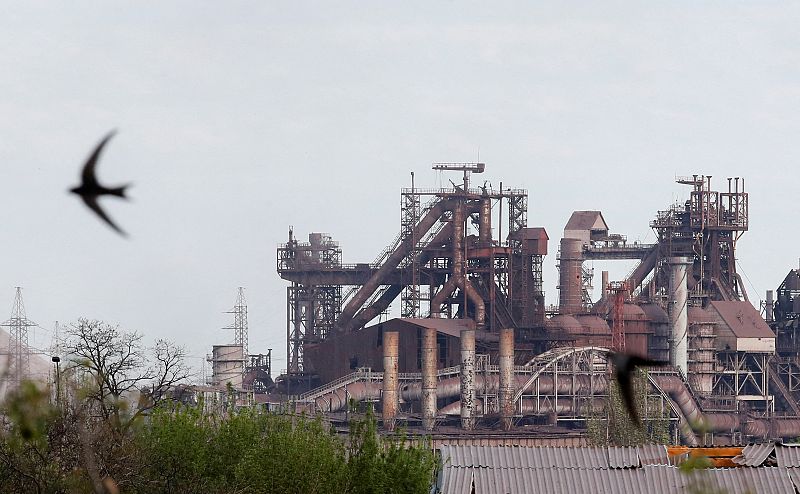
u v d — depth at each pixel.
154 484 132.88
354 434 152.38
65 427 96.81
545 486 151.12
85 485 90.81
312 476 143.00
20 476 99.00
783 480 150.25
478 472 153.12
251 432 151.12
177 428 144.38
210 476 146.88
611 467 153.75
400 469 145.75
